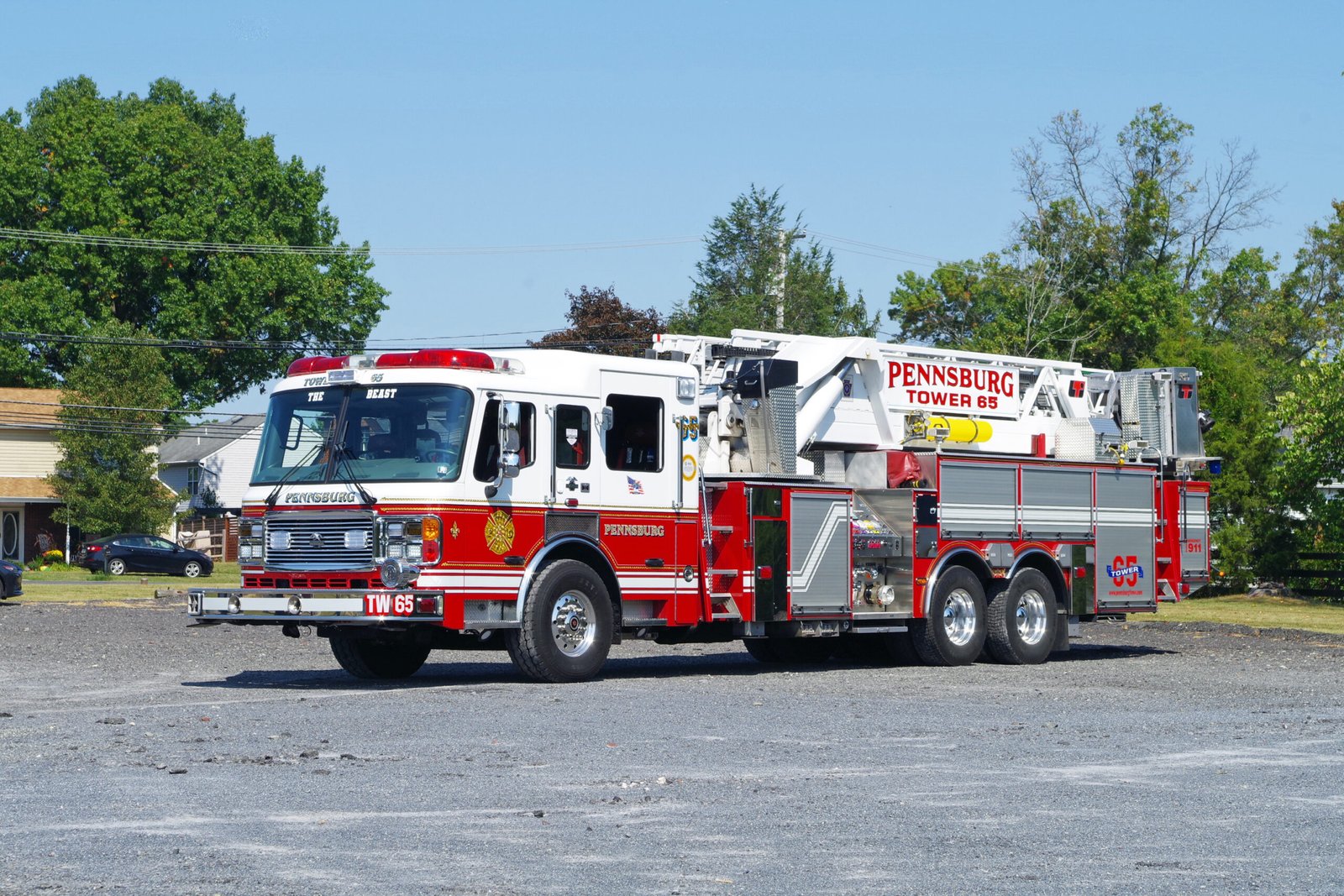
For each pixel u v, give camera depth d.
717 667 17.75
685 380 15.75
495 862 6.61
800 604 16.42
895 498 17.62
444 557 13.65
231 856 6.66
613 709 12.12
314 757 9.45
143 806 7.79
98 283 59.06
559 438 14.59
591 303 58.06
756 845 7.01
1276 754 10.01
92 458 54.25
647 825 7.42
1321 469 35.69
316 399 14.45
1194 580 20.97
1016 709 12.62
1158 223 59.66
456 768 9.04
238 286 59.69
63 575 49.94
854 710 12.30
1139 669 17.22
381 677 15.36
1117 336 56.22
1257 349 71.12
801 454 17.75
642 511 15.22
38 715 11.65
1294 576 35.84
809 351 17.88
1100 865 6.68
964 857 6.79
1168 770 9.28
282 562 14.29
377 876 6.32
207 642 20.58
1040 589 18.62
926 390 18.89
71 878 6.25
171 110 62.56
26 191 60.00
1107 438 20.45
